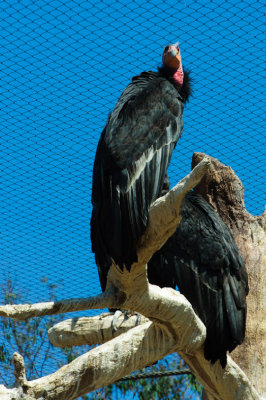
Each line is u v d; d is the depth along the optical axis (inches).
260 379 448.5
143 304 315.6
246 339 460.8
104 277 394.0
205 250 435.8
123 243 297.4
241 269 440.1
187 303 332.8
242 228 502.0
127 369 338.3
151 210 282.8
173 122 339.3
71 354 743.7
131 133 325.4
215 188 514.3
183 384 751.1
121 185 307.9
